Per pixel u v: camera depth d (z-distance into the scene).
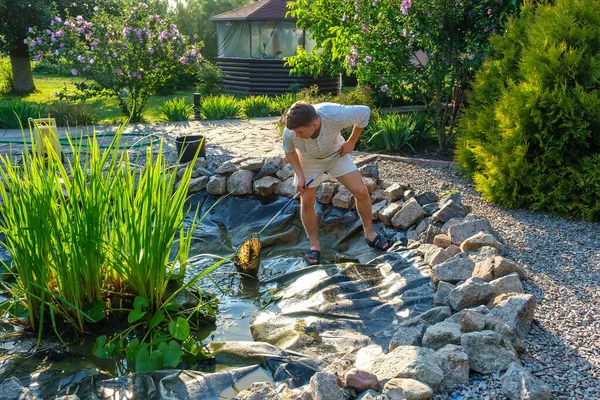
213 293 4.36
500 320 3.03
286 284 4.45
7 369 3.27
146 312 3.78
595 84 5.37
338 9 9.24
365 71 8.50
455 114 8.50
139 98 13.76
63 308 3.67
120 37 12.66
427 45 8.14
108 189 3.65
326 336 3.46
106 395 2.92
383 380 2.73
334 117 4.14
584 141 5.23
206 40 29.66
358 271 4.38
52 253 3.50
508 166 5.57
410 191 5.67
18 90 19.27
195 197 6.46
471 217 4.88
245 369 3.13
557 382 2.67
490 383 2.68
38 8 16.55
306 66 10.98
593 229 4.95
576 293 3.68
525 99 5.52
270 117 12.95
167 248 3.82
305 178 4.49
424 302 3.76
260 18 18.91
